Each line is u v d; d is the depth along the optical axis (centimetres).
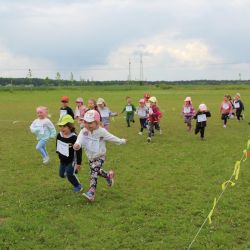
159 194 1041
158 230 798
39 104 5053
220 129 2520
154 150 1728
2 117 3347
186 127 2616
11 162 1472
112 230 795
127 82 16412
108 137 981
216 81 17662
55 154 1659
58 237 759
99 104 2052
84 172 1305
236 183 1150
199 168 1355
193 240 739
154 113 1964
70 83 14712
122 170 1331
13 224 807
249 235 779
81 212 898
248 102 5175
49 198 1003
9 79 13812
